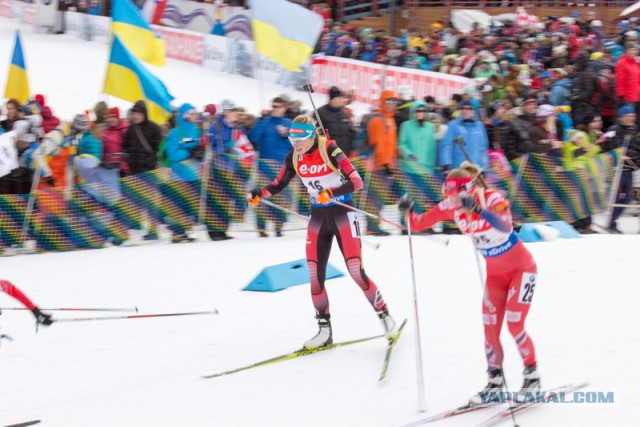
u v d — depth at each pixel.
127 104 54.47
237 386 16.95
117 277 25.38
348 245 19.02
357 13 82.12
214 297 23.61
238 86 62.06
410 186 31.92
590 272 26.41
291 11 34.41
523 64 52.38
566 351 18.98
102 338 20.08
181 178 29.61
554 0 77.50
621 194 34.41
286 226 32.06
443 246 30.17
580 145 34.34
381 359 18.56
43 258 27.52
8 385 16.98
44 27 82.38
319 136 18.95
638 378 17.22
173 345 19.66
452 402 15.95
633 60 40.34
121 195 28.88
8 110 29.61
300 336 20.31
